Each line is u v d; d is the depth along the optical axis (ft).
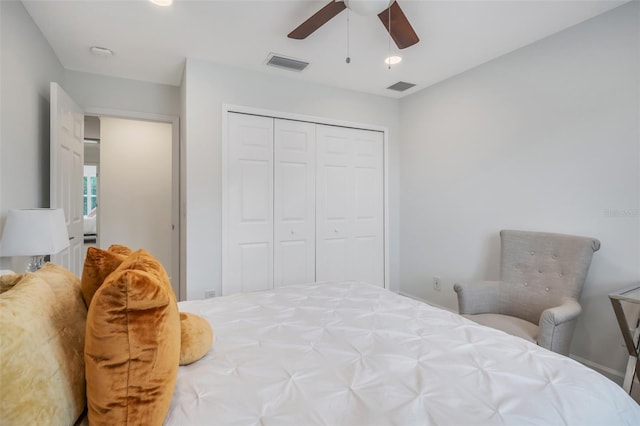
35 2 6.58
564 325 6.01
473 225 9.96
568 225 7.68
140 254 3.67
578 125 7.48
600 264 7.14
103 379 2.46
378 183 12.40
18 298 2.52
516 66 8.69
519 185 8.69
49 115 8.20
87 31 7.69
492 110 9.34
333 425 2.74
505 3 6.66
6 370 2.08
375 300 5.98
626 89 6.74
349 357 3.82
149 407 2.53
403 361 3.72
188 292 9.18
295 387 3.22
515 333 6.37
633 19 6.62
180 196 11.10
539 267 7.48
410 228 12.29
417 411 2.88
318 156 11.23
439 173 11.06
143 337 2.53
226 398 3.03
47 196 8.06
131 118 10.56
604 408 3.13
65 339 2.69
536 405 3.00
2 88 5.89
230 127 9.77
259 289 10.23
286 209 10.69
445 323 4.87
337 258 11.64
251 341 4.25
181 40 8.16
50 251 5.64
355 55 8.98
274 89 10.32
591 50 7.23
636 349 5.85
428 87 11.39
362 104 11.90
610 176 6.99
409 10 6.87
